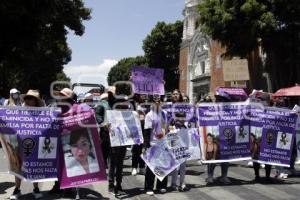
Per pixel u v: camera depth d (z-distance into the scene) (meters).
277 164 11.41
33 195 9.55
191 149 10.59
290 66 31.88
